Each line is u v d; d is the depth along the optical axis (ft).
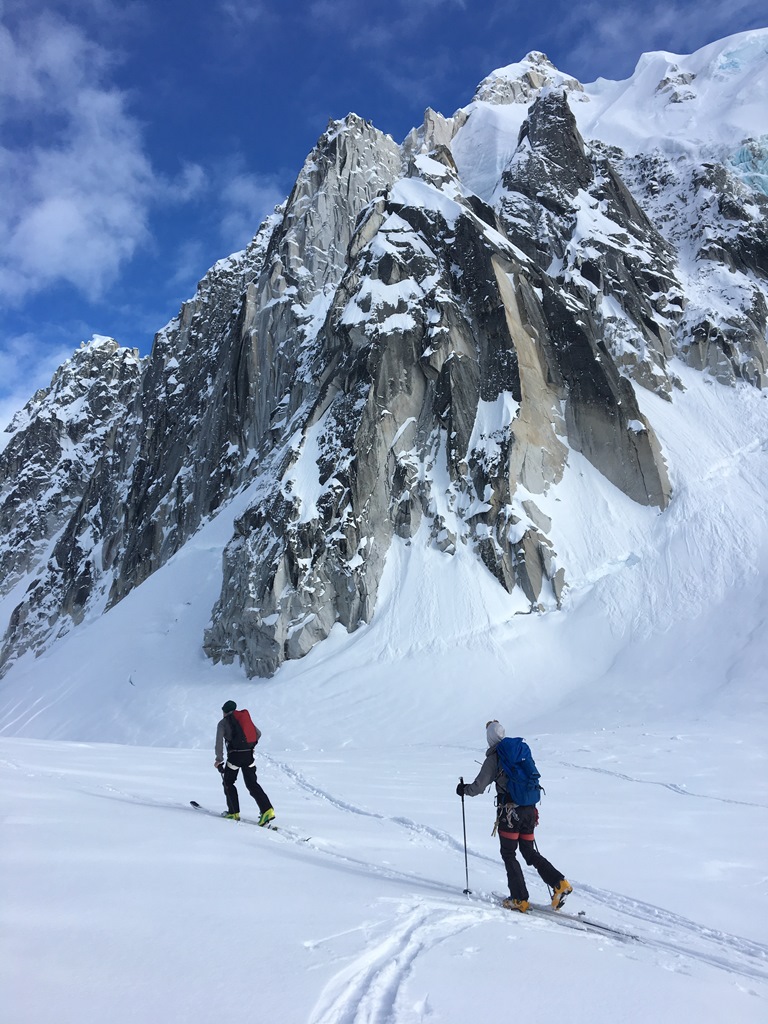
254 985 10.87
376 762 59.77
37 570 313.53
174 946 12.16
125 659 164.45
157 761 50.03
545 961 13.87
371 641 128.16
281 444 182.29
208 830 23.72
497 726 21.48
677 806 39.47
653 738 69.36
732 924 19.49
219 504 203.82
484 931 15.75
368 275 168.66
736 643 105.70
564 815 36.27
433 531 139.95
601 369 155.63
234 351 218.79
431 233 173.27
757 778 49.39
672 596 122.93
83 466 344.49
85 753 52.06
